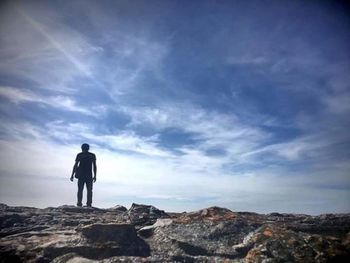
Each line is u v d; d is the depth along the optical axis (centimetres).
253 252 363
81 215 615
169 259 369
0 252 379
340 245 361
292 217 598
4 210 652
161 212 594
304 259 337
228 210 533
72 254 370
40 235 449
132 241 406
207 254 388
